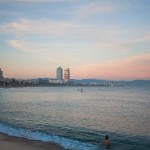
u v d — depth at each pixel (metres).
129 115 63.16
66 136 38.03
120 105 91.25
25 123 50.53
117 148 31.78
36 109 77.50
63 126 47.06
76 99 124.44
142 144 33.72
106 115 63.19
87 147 31.05
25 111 71.94
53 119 56.12
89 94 176.00
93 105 91.50
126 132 41.50
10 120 54.75
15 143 31.67
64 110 74.50
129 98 129.75
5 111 72.12
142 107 83.44
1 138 34.69
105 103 100.31
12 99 124.44
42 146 30.38
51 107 83.94
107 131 42.31
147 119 56.16
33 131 41.50
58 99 124.69
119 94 172.88
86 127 46.09
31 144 31.30
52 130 43.03
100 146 31.91
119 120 54.81
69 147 30.39
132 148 31.86
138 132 41.47
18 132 39.62
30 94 174.88
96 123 50.69
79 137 37.44
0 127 43.91
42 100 117.75
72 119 56.09
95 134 39.78
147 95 156.25
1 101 111.56
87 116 61.12
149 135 39.16
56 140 34.16
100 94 175.50
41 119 56.16
